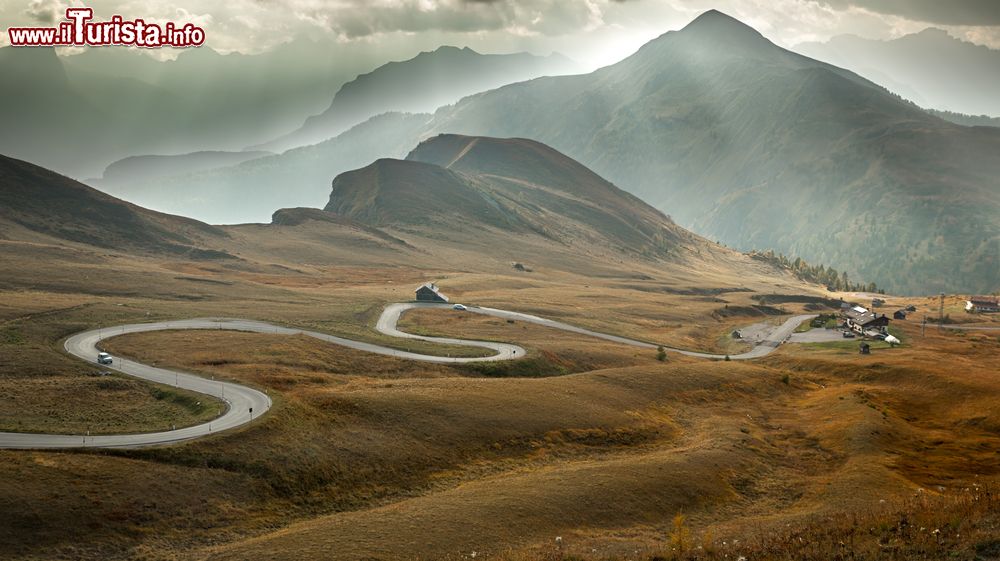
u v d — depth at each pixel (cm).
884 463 7350
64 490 5362
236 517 5544
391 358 12000
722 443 7875
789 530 4175
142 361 10281
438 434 7512
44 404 7700
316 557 4631
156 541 5059
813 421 9512
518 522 5328
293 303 18275
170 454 6234
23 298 15250
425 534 5038
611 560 4162
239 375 9506
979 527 3284
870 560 3138
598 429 8281
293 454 6519
